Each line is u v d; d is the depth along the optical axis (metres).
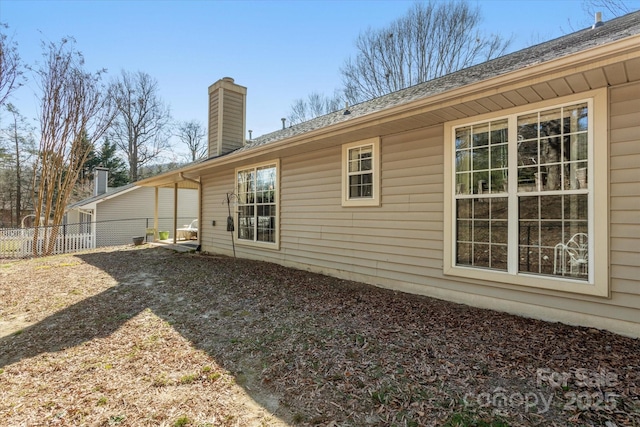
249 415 2.24
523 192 3.93
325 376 2.68
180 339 3.57
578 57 2.87
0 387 2.68
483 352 2.96
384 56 18.81
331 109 22.23
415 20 17.72
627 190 3.26
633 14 5.33
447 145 4.60
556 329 3.47
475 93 3.62
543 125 3.79
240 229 9.03
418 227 5.00
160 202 17.39
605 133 3.35
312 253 6.81
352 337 3.41
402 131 5.18
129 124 26.69
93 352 3.30
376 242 5.60
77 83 12.70
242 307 4.59
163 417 2.23
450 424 2.04
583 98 3.49
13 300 5.24
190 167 9.36
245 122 11.20
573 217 3.61
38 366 3.03
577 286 3.53
